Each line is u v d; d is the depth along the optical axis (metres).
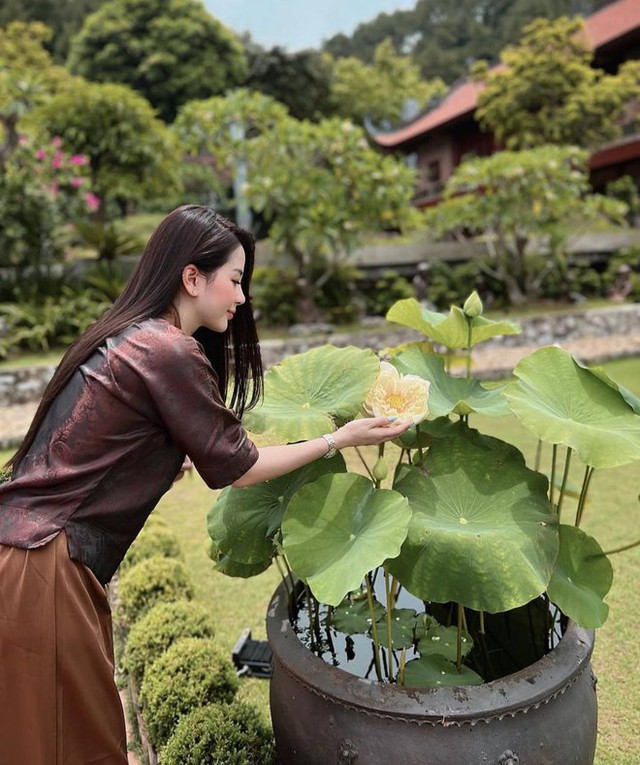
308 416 1.13
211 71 16.64
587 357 6.42
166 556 2.35
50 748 0.99
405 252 9.09
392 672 1.16
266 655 1.93
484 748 0.94
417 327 1.39
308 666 1.07
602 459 1.01
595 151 11.74
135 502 1.02
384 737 0.96
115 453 0.99
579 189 8.16
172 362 0.97
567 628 1.14
